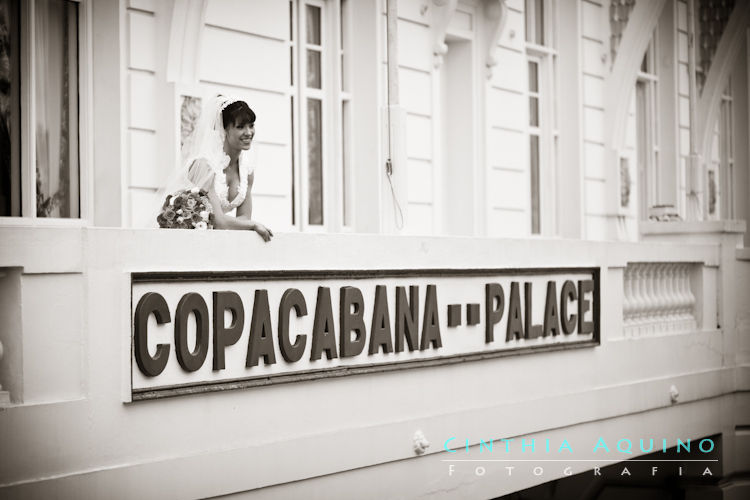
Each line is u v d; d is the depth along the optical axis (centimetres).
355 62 1054
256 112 909
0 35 749
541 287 895
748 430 1217
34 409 518
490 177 1218
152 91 819
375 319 711
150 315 566
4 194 754
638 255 1043
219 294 599
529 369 877
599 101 1421
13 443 511
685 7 1642
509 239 850
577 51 1370
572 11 1370
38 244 522
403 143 840
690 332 1131
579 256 942
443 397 779
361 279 703
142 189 809
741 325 1221
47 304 528
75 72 793
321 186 1024
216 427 600
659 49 1612
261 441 627
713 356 1167
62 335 533
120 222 794
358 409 700
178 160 803
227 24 878
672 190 1608
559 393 914
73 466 533
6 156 754
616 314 1013
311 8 1016
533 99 1357
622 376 1007
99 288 543
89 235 539
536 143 1359
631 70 1429
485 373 824
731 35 1666
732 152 1838
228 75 881
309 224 1010
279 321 640
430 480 764
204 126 668
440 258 774
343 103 1056
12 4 756
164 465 568
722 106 1817
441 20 1128
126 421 554
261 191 913
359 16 1051
